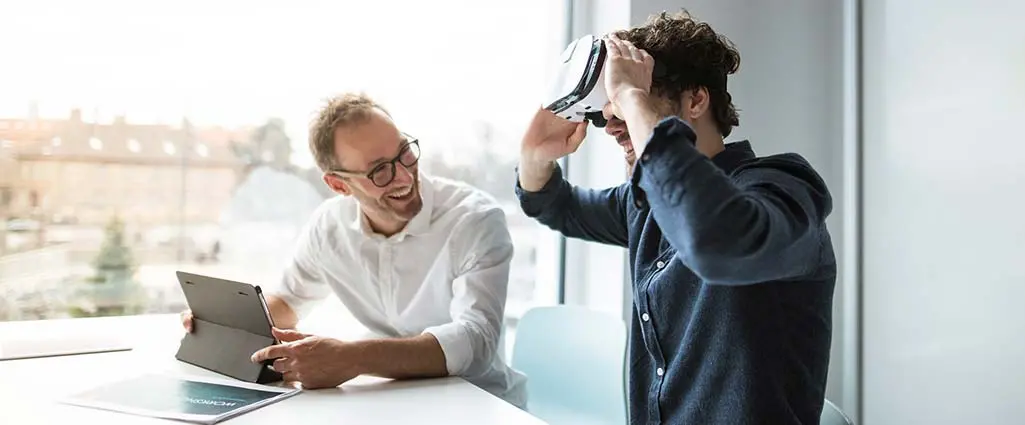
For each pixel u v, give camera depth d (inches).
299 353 44.4
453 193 61.6
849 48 75.2
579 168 83.7
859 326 73.8
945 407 63.9
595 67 41.3
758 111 77.2
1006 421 58.4
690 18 43.7
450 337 49.0
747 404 37.9
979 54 60.5
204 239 71.0
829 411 45.1
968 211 61.6
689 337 40.1
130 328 61.5
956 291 62.9
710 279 31.1
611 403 64.4
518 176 55.9
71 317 66.3
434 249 58.6
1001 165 58.6
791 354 38.2
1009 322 58.0
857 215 74.0
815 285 38.7
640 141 34.2
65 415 38.0
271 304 62.0
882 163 71.2
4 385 43.9
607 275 79.7
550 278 84.9
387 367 45.9
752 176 35.9
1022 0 56.8
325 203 64.3
